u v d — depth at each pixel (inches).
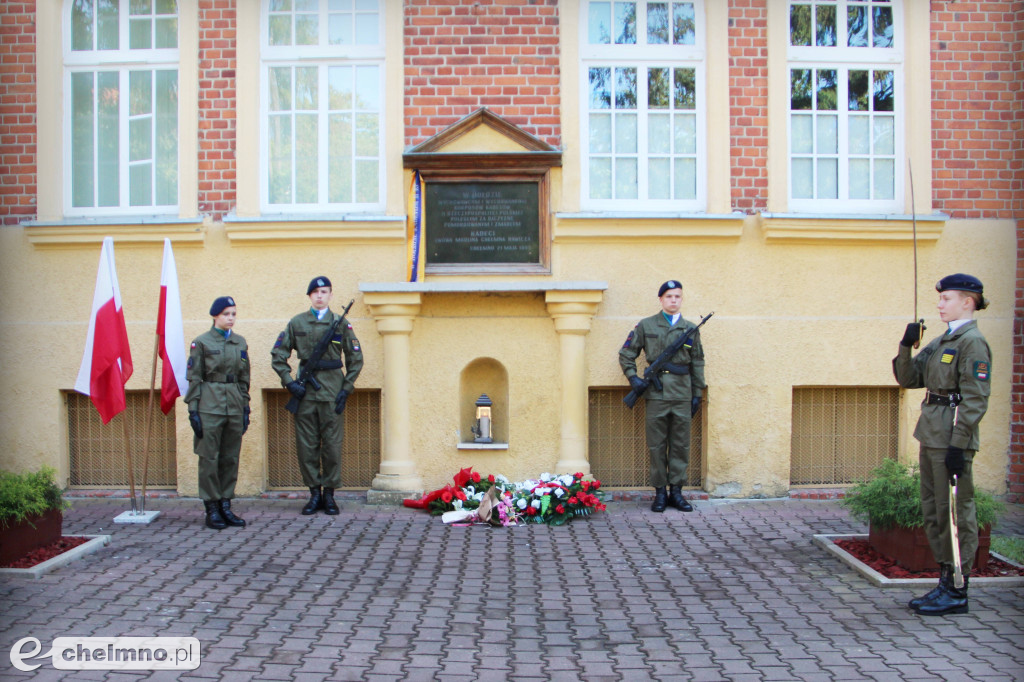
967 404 190.9
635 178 327.0
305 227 315.0
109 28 330.3
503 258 319.3
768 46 322.3
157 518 286.8
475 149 318.0
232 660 164.7
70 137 329.4
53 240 319.6
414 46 319.3
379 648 171.9
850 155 329.7
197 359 271.6
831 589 212.1
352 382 293.6
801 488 328.5
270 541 256.7
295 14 324.8
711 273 320.5
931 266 325.4
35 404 322.0
